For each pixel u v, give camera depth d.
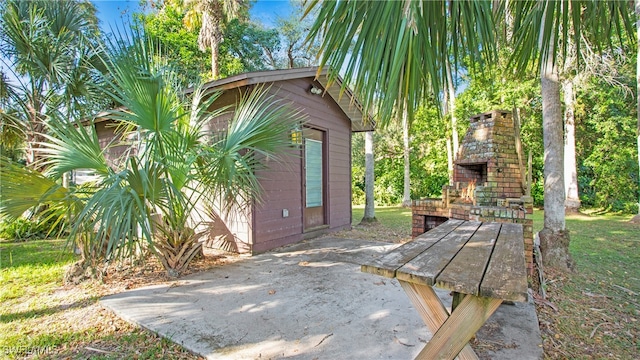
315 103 6.18
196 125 3.86
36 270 3.93
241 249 4.76
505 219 3.34
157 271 3.77
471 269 1.42
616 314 2.70
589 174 11.94
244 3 11.67
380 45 1.16
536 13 2.02
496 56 1.39
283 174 5.35
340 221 7.11
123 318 2.54
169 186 3.05
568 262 3.90
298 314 2.54
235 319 2.46
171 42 12.34
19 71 6.15
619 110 10.34
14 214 2.84
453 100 10.61
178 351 2.06
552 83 4.03
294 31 16.17
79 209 3.04
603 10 2.02
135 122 3.07
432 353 1.34
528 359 1.87
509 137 4.54
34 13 5.91
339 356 1.92
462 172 5.32
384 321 2.40
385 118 1.20
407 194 13.35
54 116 3.10
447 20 1.28
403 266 1.47
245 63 16.08
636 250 5.12
